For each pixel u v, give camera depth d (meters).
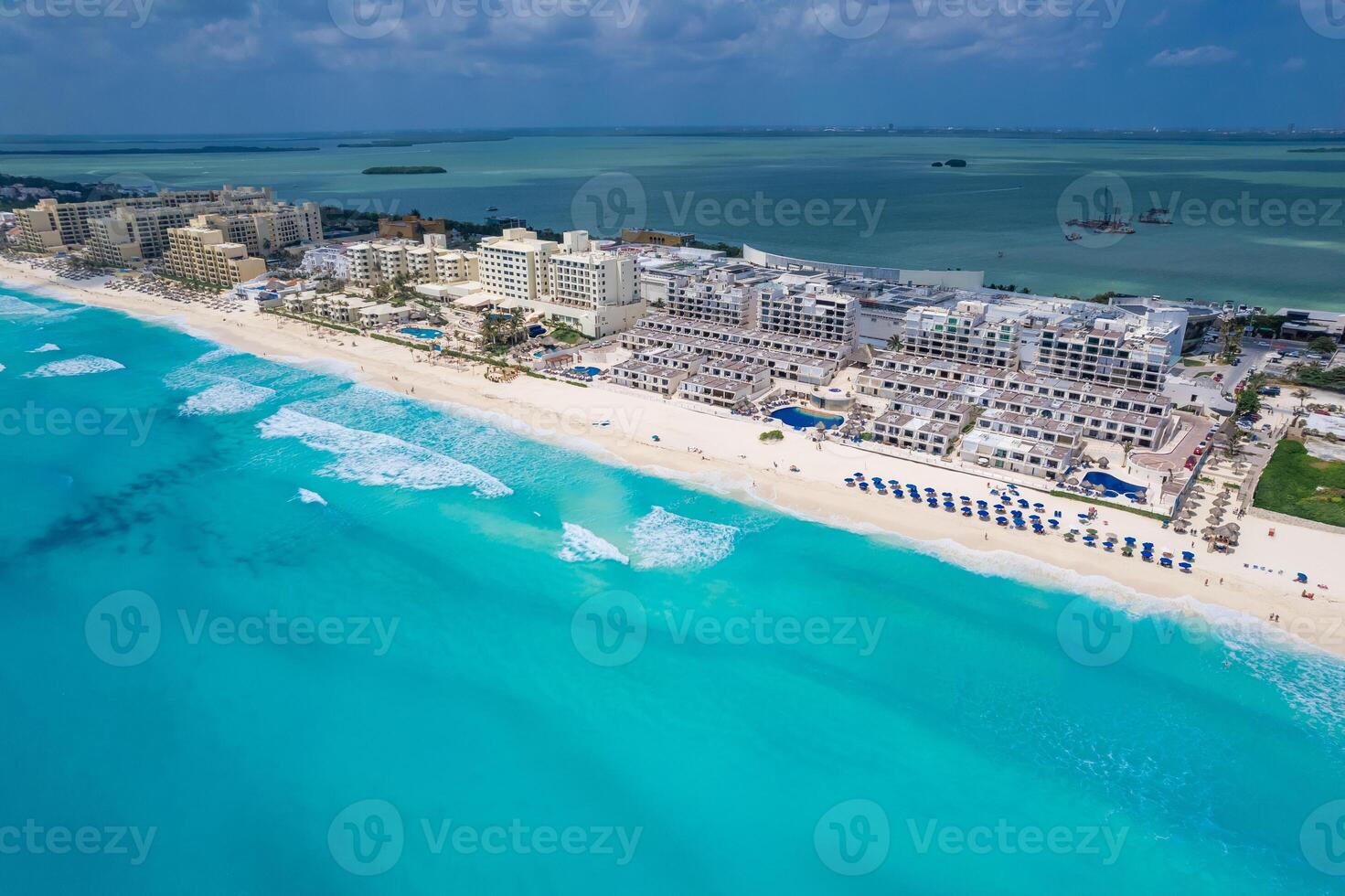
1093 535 113.19
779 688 90.50
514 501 129.75
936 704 88.06
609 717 86.94
